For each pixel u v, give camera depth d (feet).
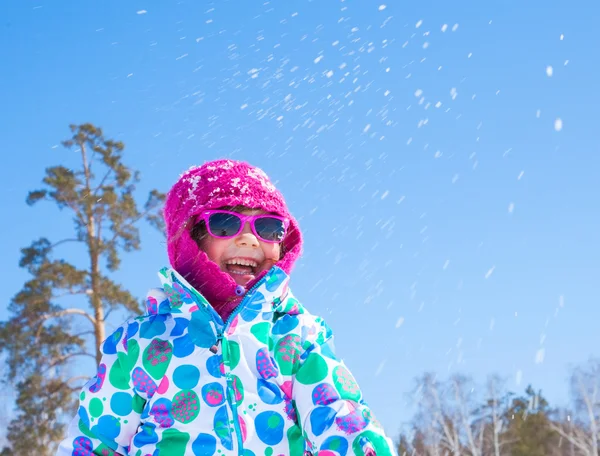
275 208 7.63
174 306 6.96
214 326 6.77
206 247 7.57
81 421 6.88
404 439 57.62
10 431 59.00
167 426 6.46
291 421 6.43
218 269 7.23
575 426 60.70
